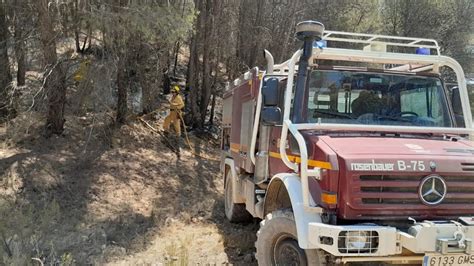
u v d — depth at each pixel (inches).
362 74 192.7
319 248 150.8
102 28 353.4
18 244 193.5
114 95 492.4
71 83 410.6
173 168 434.9
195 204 340.8
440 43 874.1
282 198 190.9
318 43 186.5
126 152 433.7
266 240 177.3
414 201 150.6
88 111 454.3
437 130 176.4
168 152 478.9
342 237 140.6
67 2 345.4
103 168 381.1
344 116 186.1
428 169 150.7
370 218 148.7
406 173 149.2
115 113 492.1
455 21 888.3
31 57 389.4
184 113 615.5
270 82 183.2
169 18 363.6
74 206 305.4
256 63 601.9
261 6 602.9
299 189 165.0
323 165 155.3
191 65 599.8
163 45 450.6
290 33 623.2
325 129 173.5
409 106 193.6
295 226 162.9
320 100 185.3
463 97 194.4
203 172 447.2
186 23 383.2
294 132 166.7
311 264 156.6
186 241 251.8
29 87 403.2
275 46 614.2
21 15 370.6
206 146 549.0
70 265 199.6
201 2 567.5
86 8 354.0
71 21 363.6
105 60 384.2
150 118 553.3
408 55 193.9
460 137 187.2
